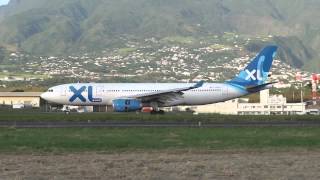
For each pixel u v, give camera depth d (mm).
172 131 107750
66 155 71875
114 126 119438
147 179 53406
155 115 164250
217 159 67625
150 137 95438
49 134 101062
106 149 78312
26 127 117250
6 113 184750
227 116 166000
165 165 62219
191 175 55531
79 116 156000
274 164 63156
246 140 90562
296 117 161375
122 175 55500
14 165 62469
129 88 187500
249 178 53906
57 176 54906
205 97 188500
